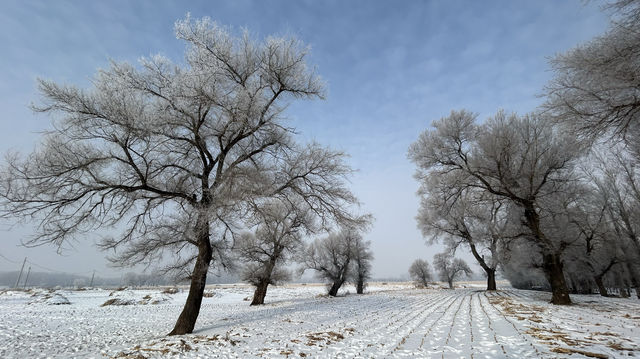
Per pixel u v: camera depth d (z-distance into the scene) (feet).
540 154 49.83
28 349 28.02
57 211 28.58
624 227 71.10
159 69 31.63
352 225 38.68
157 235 35.60
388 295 88.33
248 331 32.35
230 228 38.22
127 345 29.12
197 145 34.09
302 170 36.68
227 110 30.78
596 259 72.23
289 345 23.68
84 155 28.86
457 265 161.99
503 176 53.21
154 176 33.81
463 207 65.46
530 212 52.85
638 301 56.13
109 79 29.17
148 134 29.40
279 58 35.55
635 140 23.99
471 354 18.31
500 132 52.60
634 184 65.36
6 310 69.36
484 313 38.24
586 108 23.39
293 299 93.50
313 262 107.55
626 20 19.22
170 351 22.48
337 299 81.35
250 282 83.51
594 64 21.07
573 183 54.80
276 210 38.52
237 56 34.65
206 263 36.63
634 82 20.26
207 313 58.95
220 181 32.07
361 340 24.58
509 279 118.73
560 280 49.52
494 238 61.11
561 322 28.84
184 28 31.14
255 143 37.22
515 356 17.16
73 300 100.01
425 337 24.58
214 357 20.83
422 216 98.53
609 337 21.11
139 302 91.71
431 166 64.85
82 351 26.71
